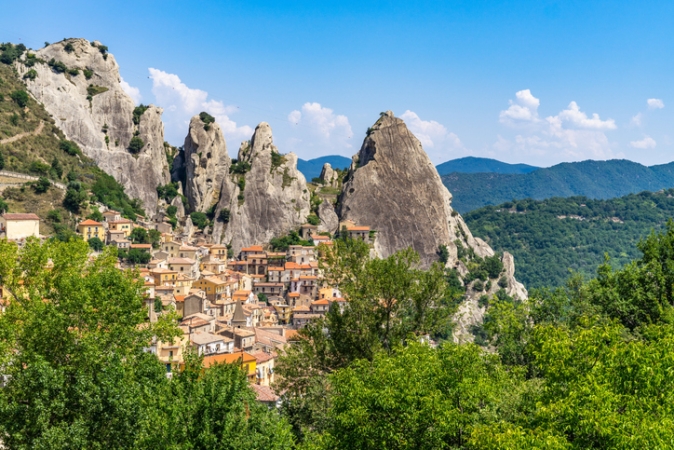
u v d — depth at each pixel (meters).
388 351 56.47
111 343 51.31
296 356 59.28
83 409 42.34
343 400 42.47
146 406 42.09
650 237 70.38
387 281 57.50
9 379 47.09
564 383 36.75
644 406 33.84
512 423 38.28
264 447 41.50
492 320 69.81
